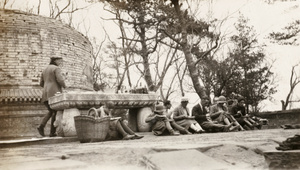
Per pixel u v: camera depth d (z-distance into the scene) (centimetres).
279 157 364
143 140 753
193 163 371
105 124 844
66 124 941
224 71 2194
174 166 357
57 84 1028
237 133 851
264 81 2275
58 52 2416
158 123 970
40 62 2322
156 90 2280
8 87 2181
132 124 1183
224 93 2225
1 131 1839
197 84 2019
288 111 1786
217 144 478
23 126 1883
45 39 2366
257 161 415
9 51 2239
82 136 843
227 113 1115
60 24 2488
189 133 979
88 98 980
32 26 2338
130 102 1088
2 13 2270
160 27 2153
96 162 421
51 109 1015
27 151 563
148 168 375
